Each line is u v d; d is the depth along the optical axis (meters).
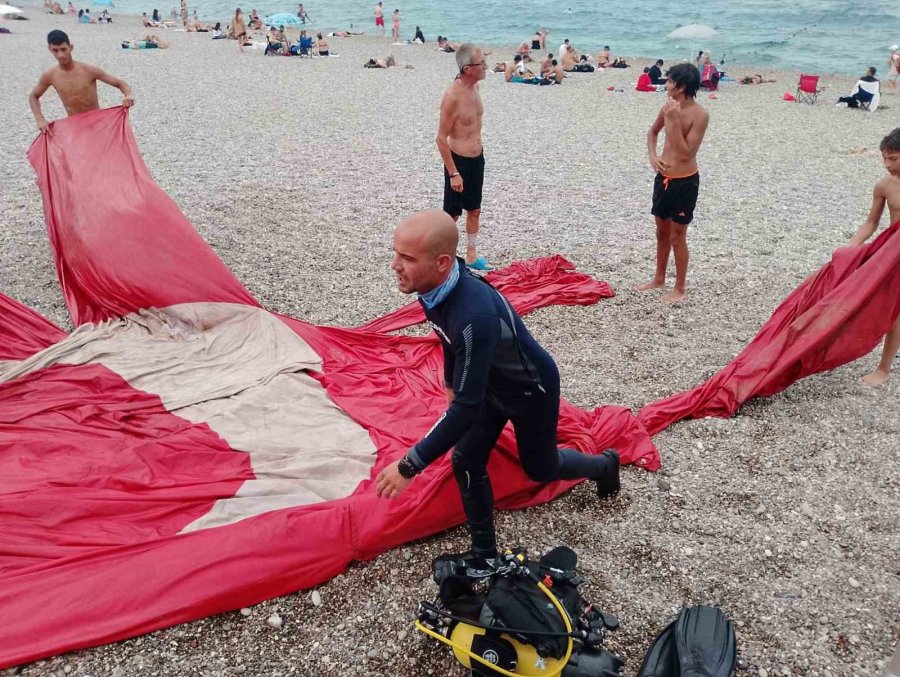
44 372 4.76
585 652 2.84
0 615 3.09
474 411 2.82
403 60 26.89
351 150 12.72
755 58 32.66
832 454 4.65
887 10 48.09
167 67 22.36
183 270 5.52
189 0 62.88
